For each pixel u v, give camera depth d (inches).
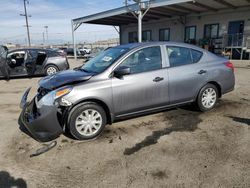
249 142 141.9
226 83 201.9
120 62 159.3
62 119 145.5
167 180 108.3
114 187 104.6
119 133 159.6
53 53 423.2
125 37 1100.5
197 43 784.3
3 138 156.1
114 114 158.1
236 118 181.6
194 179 108.4
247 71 439.2
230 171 113.3
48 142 148.1
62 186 106.3
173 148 137.2
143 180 108.7
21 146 144.3
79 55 1295.5
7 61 386.3
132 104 161.9
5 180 111.2
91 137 151.5
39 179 111.6
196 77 184.7
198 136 152.1
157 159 125.9
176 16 841.5
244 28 671.1
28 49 406.0
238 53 689.0
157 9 702.5
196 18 787.4
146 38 991.0
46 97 142.1
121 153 133.4
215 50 735.7
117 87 154.3
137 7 638.5
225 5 647.8
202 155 128.6
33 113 148.9
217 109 204.1
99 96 148.6
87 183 107.9
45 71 414.3
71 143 146.6
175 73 175.5
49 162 125.7
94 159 127.8
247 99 235.5
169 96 175.6
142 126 170.6
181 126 168.9
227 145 138.9
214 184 104.5
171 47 179.6
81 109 146.2
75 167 120.6
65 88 142.7
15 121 189.2
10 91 309.6
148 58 169.0
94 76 152.7
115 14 743.1
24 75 404.5
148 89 165.0
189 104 195.3
